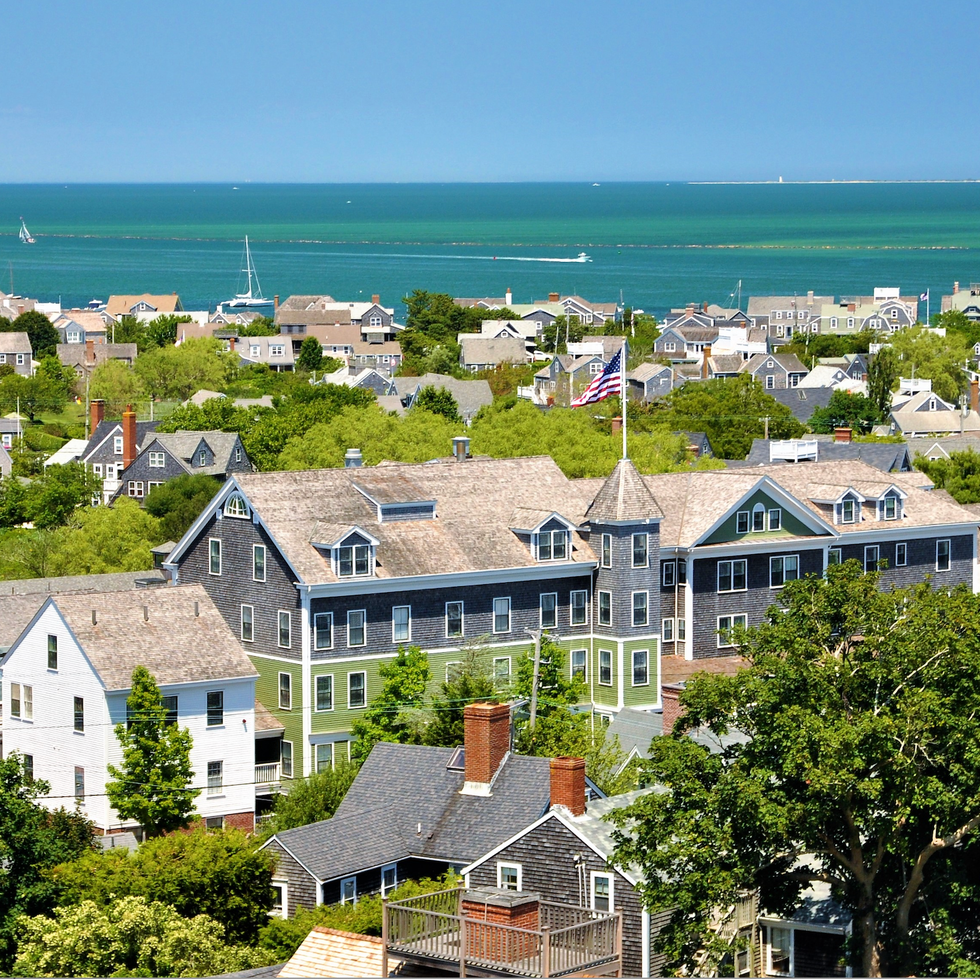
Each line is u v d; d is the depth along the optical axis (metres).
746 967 62.44
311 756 97.81
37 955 63.19
